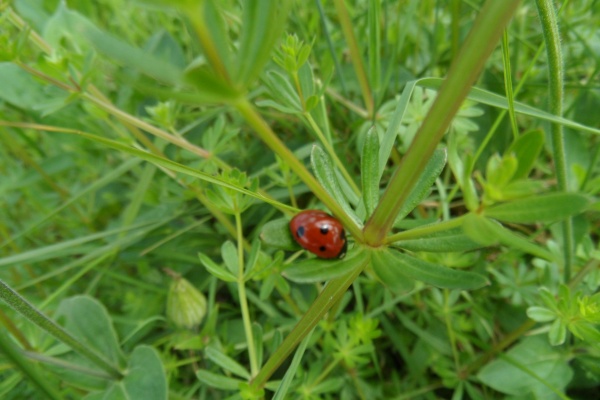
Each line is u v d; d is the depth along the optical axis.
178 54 0.11
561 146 0.06
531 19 0.10
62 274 0.11
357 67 0.09
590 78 0.09
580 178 0.08
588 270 0.07
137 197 0.10
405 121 0.08
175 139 0.08
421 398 0.09
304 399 0.07
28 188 0.13
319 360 0.08
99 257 0.10
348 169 0.09
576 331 0.06
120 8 0.13
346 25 0.08
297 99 0.07
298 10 0.10
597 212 0.09
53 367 0.07
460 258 0.08
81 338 0.08
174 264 0.11
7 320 0.07
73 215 0.12
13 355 0.05
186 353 0.09
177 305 0.08
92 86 0.09
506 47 0.06
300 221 0.05
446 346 0.09
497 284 0.09
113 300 0.11
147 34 0.13
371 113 0.09
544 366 0.08
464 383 0.08
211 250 0.11
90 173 0.12
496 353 0.08
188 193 0.08
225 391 0.09
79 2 0.12
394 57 0.09
